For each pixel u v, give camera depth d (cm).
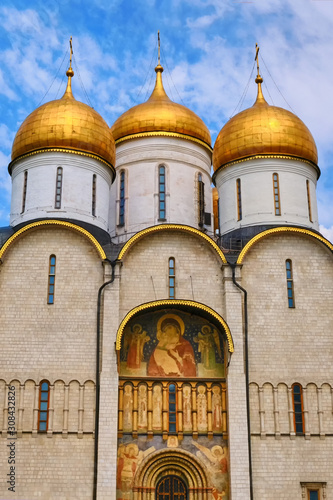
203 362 3516
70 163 3894
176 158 4328
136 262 3619
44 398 3347
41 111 3984
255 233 3828
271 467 3319
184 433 3397
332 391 3469
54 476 3222
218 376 3491
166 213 4200
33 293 3509
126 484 3297
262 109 4131
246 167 4038
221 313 3562
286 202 3944
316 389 3466
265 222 3900
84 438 3288
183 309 3553
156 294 3572
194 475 3341
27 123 3981
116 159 4406
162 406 3438
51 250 3591
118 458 3331
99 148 3962
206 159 4475
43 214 3784
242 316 3541
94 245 3597
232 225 4000
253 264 3666
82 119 3956
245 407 3356
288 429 3388
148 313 3572
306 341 3541
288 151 4012
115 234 4216
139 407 3428
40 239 3606
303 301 3616
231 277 3588
